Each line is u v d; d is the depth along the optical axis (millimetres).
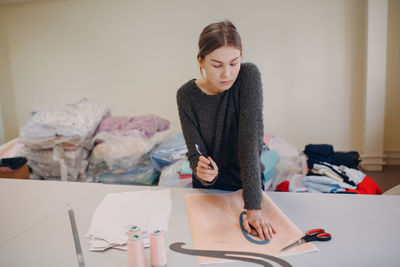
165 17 3213
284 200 1097
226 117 1083
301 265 748
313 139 3246
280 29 3068
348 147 3219
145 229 934
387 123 3154
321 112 3180
